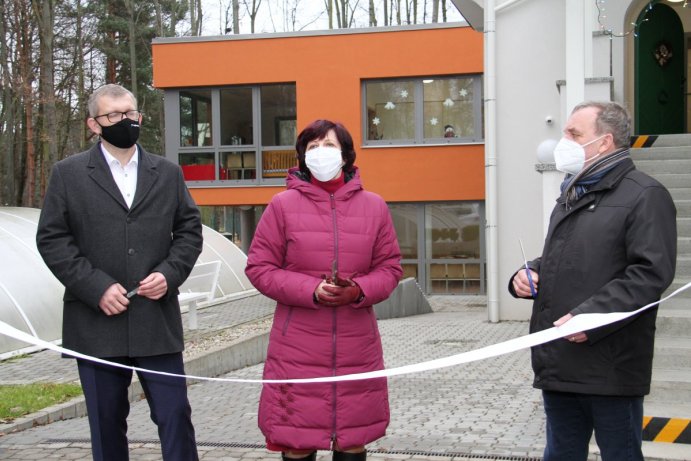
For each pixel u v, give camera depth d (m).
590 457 5.10
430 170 21.20
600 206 3.55
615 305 3.35
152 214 4.24
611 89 10.62
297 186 4.02
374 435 3.95
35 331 10.88
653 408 5.59
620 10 14.21
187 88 22.27
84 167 4.20
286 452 4.05
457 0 14.24
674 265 3.42
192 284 11.59
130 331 4.14
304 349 3.90
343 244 3.96
